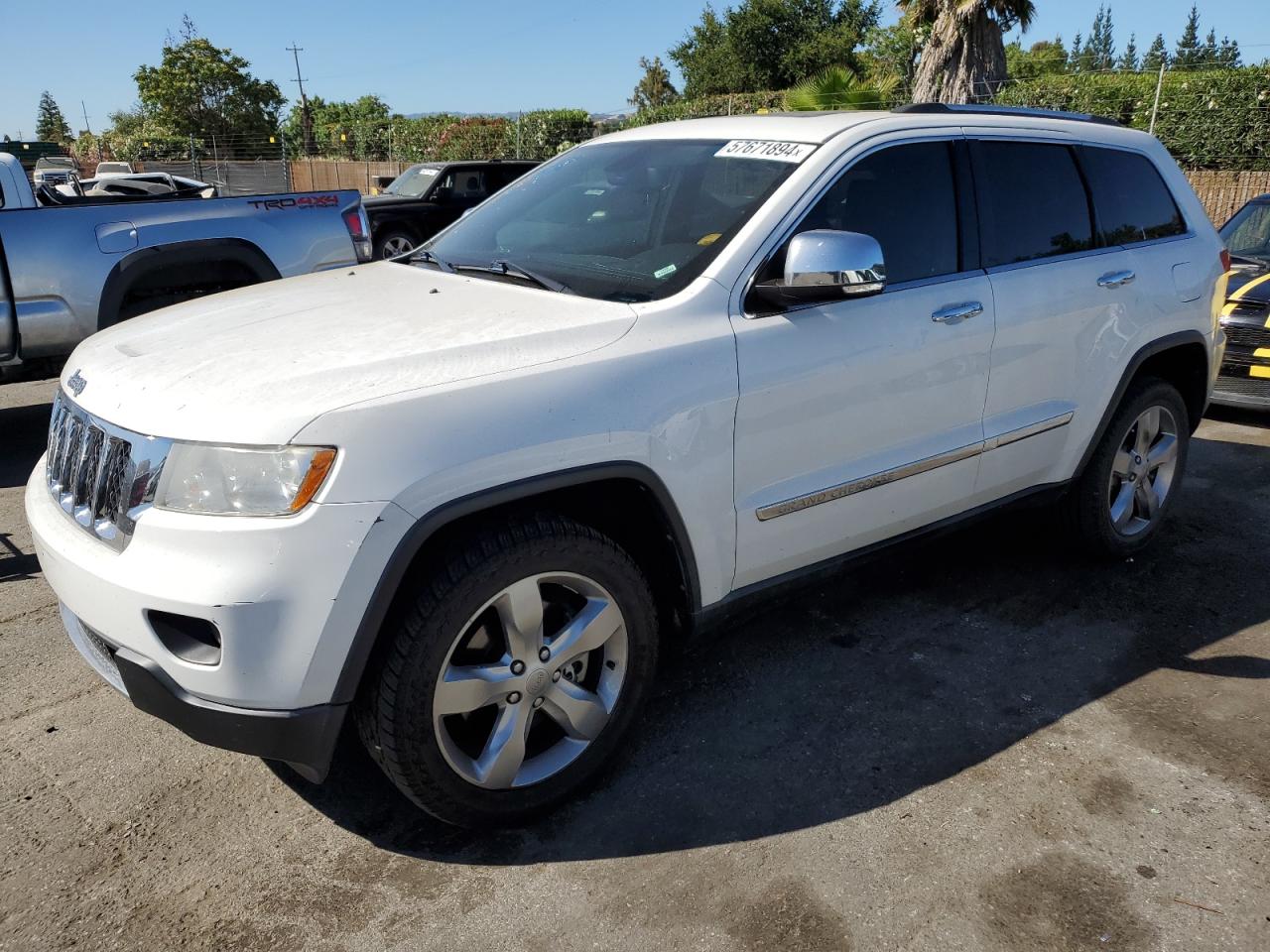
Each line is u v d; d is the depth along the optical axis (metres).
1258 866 2.49
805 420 2.93
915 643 3.65
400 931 2.27
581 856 2.52
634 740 3.03
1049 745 3.01
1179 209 4.34
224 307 3.04
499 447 2.33
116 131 61.88
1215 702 3.26
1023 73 25.28
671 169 3.36
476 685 2.43
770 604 3.14
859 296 2.83
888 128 3.28
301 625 2.16
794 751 2.97
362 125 38.56
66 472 2.63
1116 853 2.54
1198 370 4.45
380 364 2.38
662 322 2.70
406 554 2.23
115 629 2.29
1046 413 3.70
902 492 3.28
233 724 2.22
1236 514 5.01
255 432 2.16
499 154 31.36
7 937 2.24
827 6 42.88
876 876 2.45
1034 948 2.23
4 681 3.34
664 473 2.63
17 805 2.70
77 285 5.78
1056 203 3.77
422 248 3.74
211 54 51.50
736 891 2.39
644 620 2.72
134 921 2.30
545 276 3.05
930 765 2.91
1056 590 4.09
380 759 2.40
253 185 32.28
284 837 2.59
